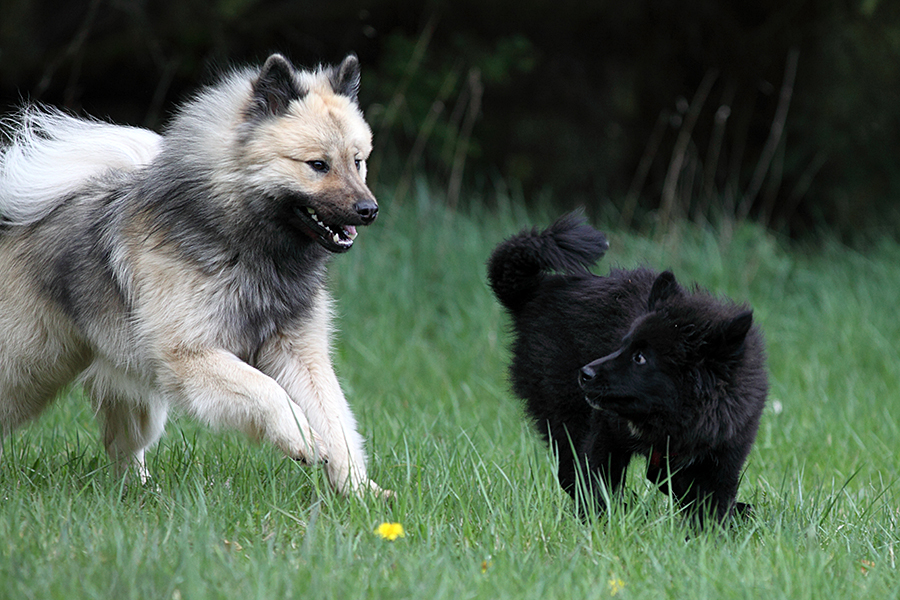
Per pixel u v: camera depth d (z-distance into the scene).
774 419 12.68
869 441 11.95
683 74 27.70
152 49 24.02
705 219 22.83
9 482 9.05
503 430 11.95
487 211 22.81
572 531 7.89
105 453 10.35
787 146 26.64
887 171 26.33
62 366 9.86
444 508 8.37
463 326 18.34
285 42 25.59
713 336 8.16
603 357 8.81
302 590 6.44
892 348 17.30
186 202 9.02
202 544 6.89
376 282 19.28
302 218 9.00
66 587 6.28
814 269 21.61
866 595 6.82
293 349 9.53
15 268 9.72
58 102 25.55
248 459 9.79
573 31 27.30
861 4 23.91
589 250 9.83
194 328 8.93
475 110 23.61
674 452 8.53
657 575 7.05
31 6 24.75
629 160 27.84
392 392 14.99
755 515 8.58
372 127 24.75
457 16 26.12
